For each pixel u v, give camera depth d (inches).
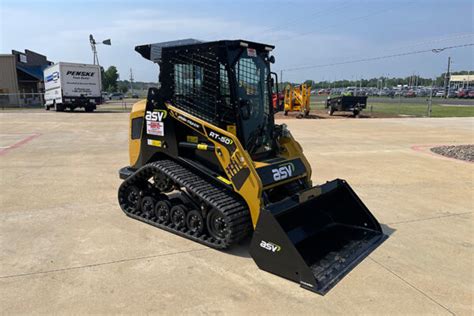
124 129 634.8
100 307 127.6
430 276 150.5
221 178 179.2
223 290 138.9
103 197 250.5
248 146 184.4
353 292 138.3
